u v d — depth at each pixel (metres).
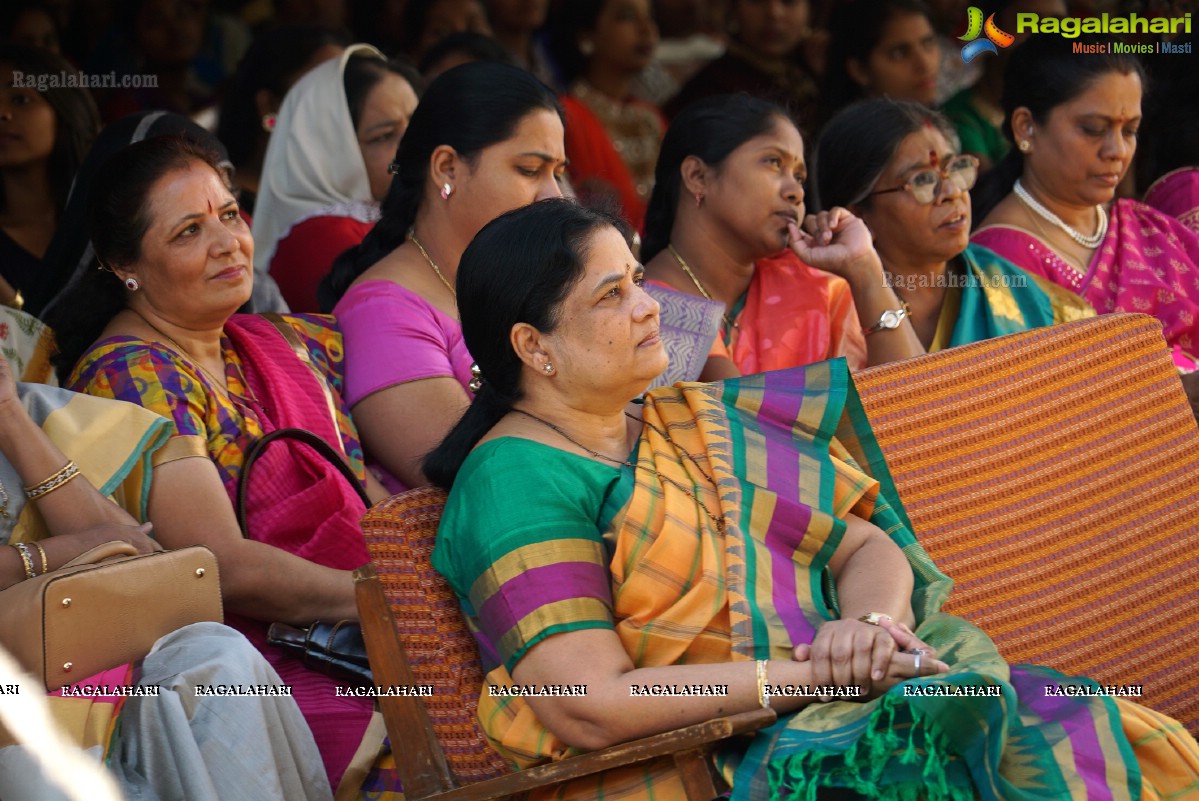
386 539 3.67
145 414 4.14
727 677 3.36
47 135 6.09
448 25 9.03
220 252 4.39
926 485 4.28
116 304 4.55
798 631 3.55
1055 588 4.31
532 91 5.05
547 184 5.09
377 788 3.97
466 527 3.56
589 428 3.74
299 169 6.61
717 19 12.47
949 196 5.47
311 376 4.73
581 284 3.61
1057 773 3.26
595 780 3.43
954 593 4.21
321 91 6.61
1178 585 4.46
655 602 3.54
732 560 3.57
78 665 3.58
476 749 3.59
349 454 4.73
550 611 3.39
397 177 5.19
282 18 9.61
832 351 5.61
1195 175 6.86
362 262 5.27
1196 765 3.43
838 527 3.76
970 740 3.23
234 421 4.43
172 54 8.78
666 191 5.52
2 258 6.07
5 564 3.72
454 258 5.10
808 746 3.19
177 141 4.47
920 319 5.64
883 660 3.34
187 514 4.15
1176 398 4.65
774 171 5.32
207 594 3.85
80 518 3.91
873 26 8.45
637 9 9.68
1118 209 6.25
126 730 3.57
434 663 3.62
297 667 4.12
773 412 3.96
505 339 3.67
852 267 5.25
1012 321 5.55
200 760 3.53
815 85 9.70
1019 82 6.12
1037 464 4.41
